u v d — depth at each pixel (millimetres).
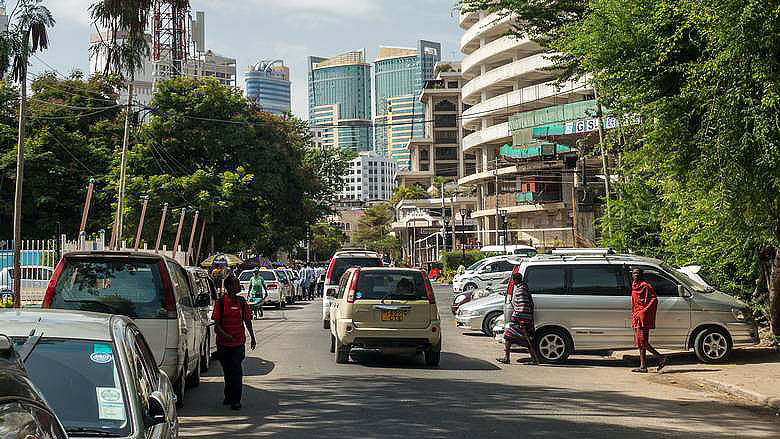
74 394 5445
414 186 126500
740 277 21891
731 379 14883
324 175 70375
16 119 50875
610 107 17734
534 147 56062
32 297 27094
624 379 15641
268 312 36312
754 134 12750
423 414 11219
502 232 70688
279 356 18734
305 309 39250
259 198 53438
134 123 49375
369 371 16156
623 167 25328
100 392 5465
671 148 14773
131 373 5645
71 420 5289
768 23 12258
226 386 11773
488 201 75938
